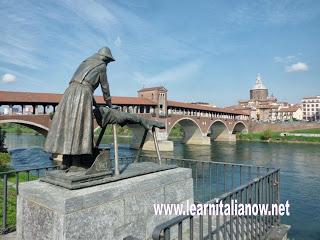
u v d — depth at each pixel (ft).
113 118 16.80
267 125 310.86
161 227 8.84
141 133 180.34
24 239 14.28
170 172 18.71
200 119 226.17
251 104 461.37
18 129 394.93
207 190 51.39
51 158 115.24
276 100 540.52
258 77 529.86
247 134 286.05
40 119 125.39
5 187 18.81
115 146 16.58
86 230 12.87
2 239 17.53
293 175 102.27
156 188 17.03
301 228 53.01
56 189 13.64
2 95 118.62
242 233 16.67
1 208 27.71
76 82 14.93
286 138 255.50
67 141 14.07
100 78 15.66
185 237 18.29
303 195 75.20
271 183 20.56
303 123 296.10
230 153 169.89
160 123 21.38
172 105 203.10
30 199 14.01
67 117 14.38
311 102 486.79
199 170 81.66
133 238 8.35
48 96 135.03
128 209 15.01
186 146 213.05
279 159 144.97
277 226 20.85
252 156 156.46
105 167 15.34
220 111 259.19
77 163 15.16
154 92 195.00
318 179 94.73
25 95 127.03
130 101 179.73
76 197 12.57
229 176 73.56
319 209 63.52
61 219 12.17
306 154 164.96
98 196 13.47
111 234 14.02
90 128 14.58
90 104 14.75
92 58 15.93
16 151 160.76
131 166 19.30
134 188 15.44
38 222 13.41
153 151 169.27
